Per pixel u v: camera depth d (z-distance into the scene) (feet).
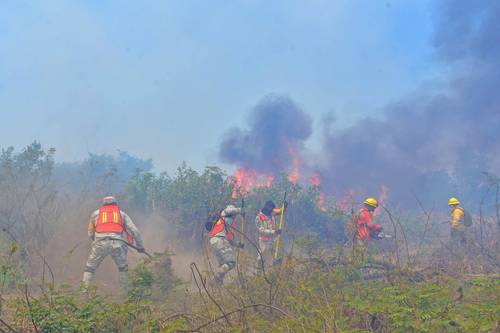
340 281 21.13
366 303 17.57
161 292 22.29
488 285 18.89
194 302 20.70
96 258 26.99
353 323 17.71
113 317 17.33
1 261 26.00
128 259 35.09
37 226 31.63
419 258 30.42
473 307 16.26
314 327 16.15
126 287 22.67
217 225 29.96
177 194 41.34
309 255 24.39
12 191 34.76
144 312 18.60
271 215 34.58
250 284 21.12
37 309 16.72
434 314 15.90
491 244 31.73
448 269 26.53
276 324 17.10
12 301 17.89
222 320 18.01
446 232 48.98
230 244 29.89
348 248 26.40
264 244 33.60
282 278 21.13
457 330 15.62
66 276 29.60
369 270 24.79
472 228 37.29
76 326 16.43
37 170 40.86
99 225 27.45
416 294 16.98
